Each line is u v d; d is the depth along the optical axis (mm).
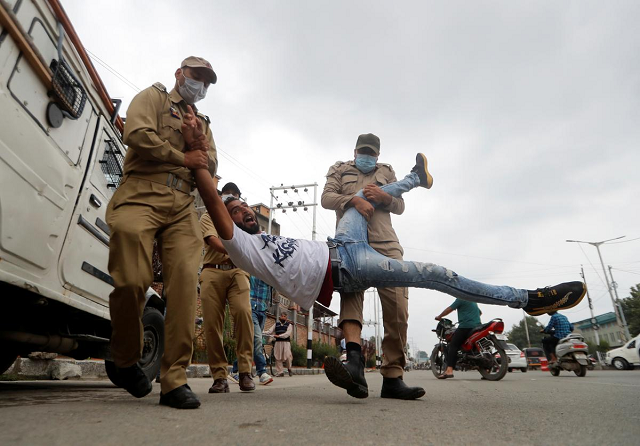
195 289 2615
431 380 7727
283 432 1739
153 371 3883
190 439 1552
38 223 2711
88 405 2389
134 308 2410
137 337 2498
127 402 2631
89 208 3410
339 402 2977
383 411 2492
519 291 2963
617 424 2092
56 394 3229
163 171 2623
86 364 6066
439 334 8867
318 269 2783
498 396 3826
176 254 2613
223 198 3947
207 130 3105
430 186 3809
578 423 2119
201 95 2928
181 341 2508
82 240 3318
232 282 4203
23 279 2588
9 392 3260
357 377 2820
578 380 7461
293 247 2805
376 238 3516
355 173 3783
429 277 2898
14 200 2461
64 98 2859
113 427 1709
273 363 12992
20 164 2498
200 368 8070
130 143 2492
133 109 2588
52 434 1538
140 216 2475
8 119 2375
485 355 7703
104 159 3664
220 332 4102
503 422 2141
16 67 2428
